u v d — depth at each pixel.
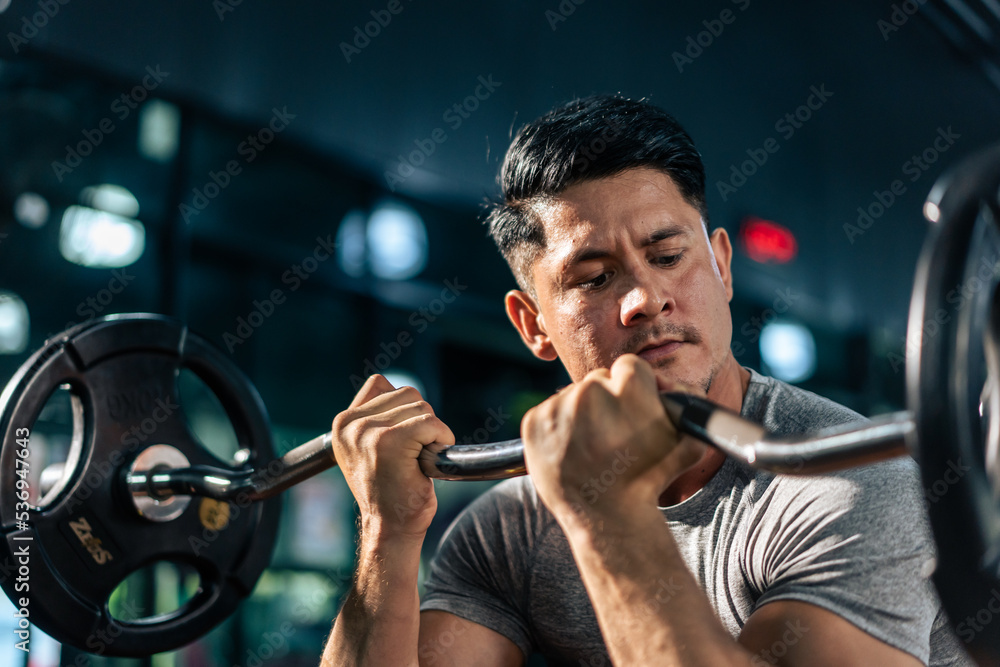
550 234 0.98
